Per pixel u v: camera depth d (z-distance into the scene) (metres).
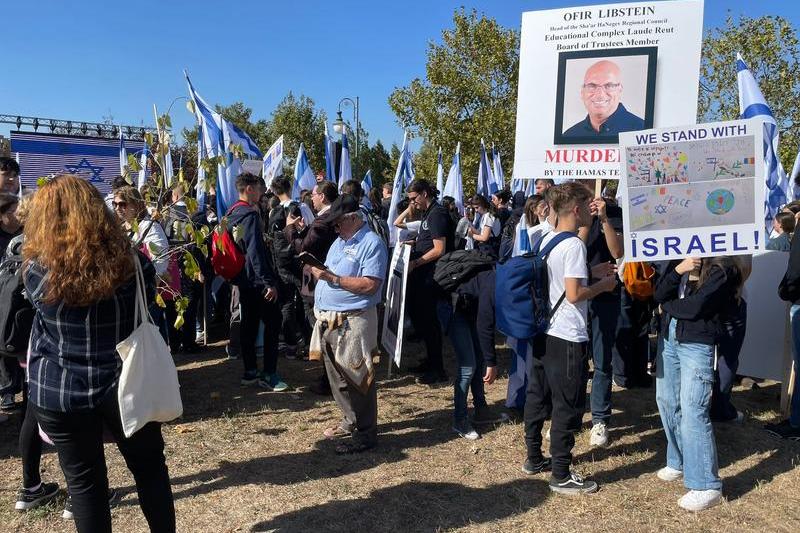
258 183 5.52
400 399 5.49
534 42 4.50
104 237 2.43
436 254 5.51
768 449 4.43
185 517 3.45
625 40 4.25
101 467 2.63
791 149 16.67
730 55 17.03
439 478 3.95
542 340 3.70
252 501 3.63
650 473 4.05
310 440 4.55
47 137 14.77
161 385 2.58
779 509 3.56
